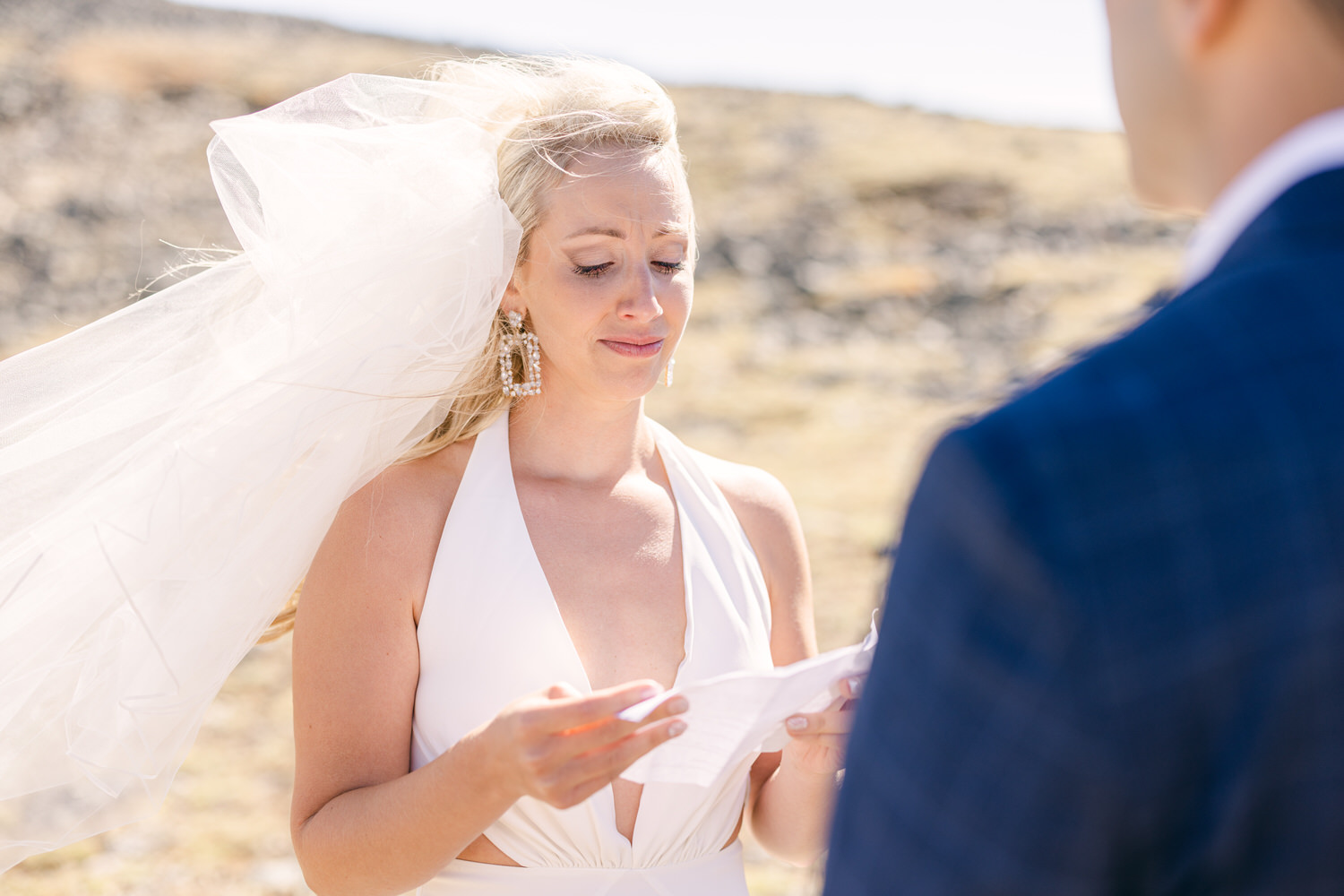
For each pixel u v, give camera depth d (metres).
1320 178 0.72
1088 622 0.65
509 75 2.02
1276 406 0.67
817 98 22.36
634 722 1.40
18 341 11.25
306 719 1.79
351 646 1.78
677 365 11.97
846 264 14.89
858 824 0.73
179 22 22.38
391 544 1.82
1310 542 0.65
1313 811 0.66
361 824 1.65
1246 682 0.65
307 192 1.85
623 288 1.86
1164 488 0.66
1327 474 0.66
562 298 1.87
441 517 1.88
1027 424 0.69
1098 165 18.42
